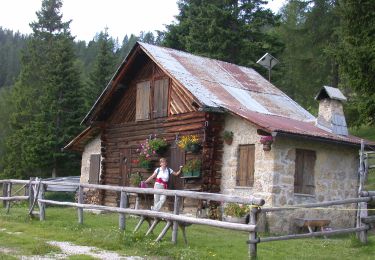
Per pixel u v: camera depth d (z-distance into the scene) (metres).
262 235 14.82
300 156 16.56
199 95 17.19
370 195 12.17
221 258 9.74
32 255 9.58
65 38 43.44
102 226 13.61
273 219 15.48
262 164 15.98
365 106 19.55
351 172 17.92
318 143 16.97
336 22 32.62
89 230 12.33
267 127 15.05
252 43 31.14
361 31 19.70
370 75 19.00
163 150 19.20
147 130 20.36
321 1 33.25
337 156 17.58
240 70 22.50
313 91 35.66
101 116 22.73
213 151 17.30
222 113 17.16
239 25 31.66
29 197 15.94
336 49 20.56
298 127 16.64
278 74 33.44
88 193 23.78
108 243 10.74
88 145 24.84
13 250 10.09
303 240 13.01
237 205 15.51
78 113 38.97
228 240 12.14
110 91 21.53
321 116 18.44
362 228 11.86
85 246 10.75
